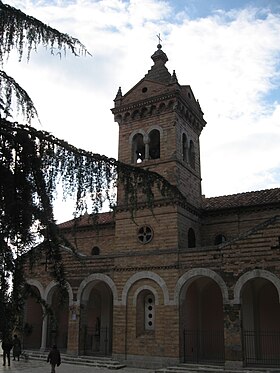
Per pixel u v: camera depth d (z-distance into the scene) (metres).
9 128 7.82
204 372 23.89
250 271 25.50
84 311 31.58
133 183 9.73
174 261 28.19
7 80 7.87
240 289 25.48
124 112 34.44
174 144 31.42
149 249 29.52
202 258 27.33
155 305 28.14
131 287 29.56
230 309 25.48
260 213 31.66
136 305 28.95
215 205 34.34
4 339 7.11
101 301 36.22
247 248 26.00
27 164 7.83
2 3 7.82
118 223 31.39
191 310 30.27
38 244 7.95
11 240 7.40
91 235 37.91
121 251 30.67
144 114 33.56
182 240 29.44
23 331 7.82
